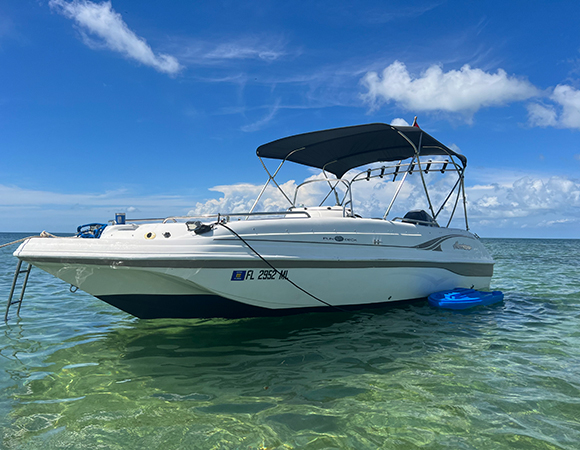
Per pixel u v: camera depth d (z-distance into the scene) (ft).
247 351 12.87
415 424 8.09
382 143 20.26
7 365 11.71
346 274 16.62
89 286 13.56
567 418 8.36
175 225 14.26
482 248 23.32
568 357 12.35
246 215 15.47
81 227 15.92
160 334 14.98
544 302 21.57
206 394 9.61
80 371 11.22
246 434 7.72
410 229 19.29
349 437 7.59
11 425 8.13
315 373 10.94
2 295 24.26
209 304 14.67
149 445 7.38
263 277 14.71
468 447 7.25
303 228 15.83
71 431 7.90
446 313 18.37
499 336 14.75
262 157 20.95
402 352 12.78
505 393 9.59
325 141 19.58
